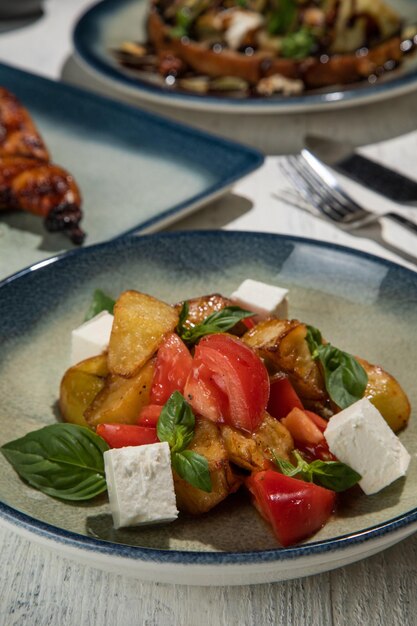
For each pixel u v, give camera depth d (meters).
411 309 0.70
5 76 1.10
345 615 0.58
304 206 0.92
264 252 0.75
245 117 1.07
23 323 0.70
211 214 0.91
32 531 0.55
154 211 0.88
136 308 0.64
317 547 0.54
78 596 0.59
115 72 1.04
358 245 0.87
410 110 1.08
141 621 0.58
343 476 0.59
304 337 0.64
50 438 0.60
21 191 0.86
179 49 1.07
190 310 0.67
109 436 0.61
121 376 0.63
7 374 0.67
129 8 1.22
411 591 0.59
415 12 1.14
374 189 0.92
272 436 0.60
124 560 0.54
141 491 0.58
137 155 0.95
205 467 0.58
